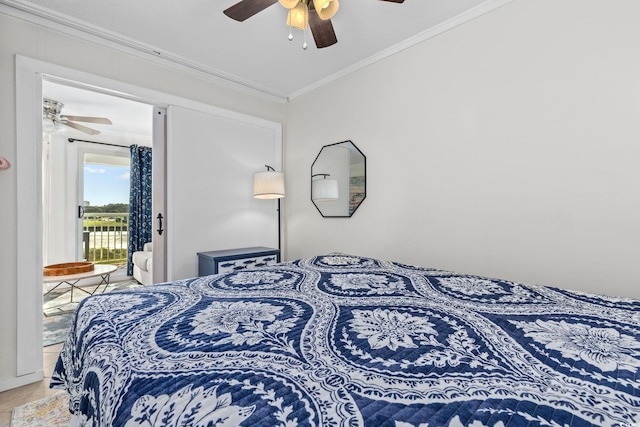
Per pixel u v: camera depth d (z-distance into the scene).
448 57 2.11
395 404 0.53
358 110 2.71
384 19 2.06
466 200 2.03
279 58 2.58
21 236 1.85
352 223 2.77
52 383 1.13
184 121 2.68
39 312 1.92
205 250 2.82
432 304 1.09
